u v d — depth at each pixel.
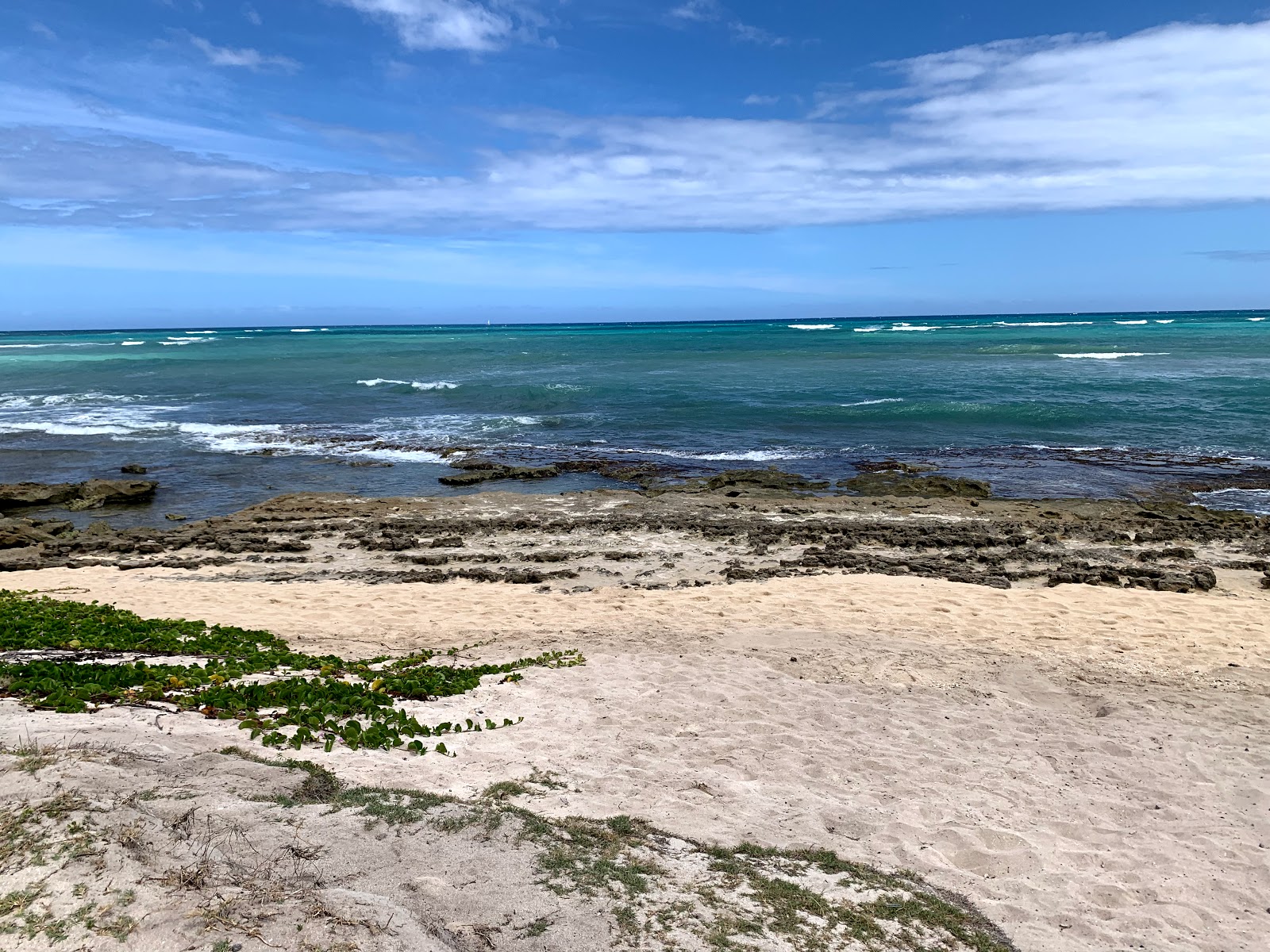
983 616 12.39
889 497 21.64
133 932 4.20
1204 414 31.89
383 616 13.02
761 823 6.34
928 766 7.61
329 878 4.89
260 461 28.16
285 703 8.14
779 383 43.62
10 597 13.54
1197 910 5.54
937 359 55.03
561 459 27.83
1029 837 6.39
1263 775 7.53
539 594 14.28
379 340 106.81
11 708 7.08
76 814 5.05
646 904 4.98
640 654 10.87
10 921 4.19
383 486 24.78
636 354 66.56
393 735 7.40
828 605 13.01
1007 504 20.73
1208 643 11.19
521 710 8.60
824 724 8.55
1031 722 8.73
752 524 18.91
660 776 7.06
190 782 5.75
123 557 17.64
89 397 44.19
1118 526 18.28
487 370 54.59
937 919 5.24
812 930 4.96
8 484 24.72
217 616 12.88
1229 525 18.42
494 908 4.78
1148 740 8.25
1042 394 37.28
